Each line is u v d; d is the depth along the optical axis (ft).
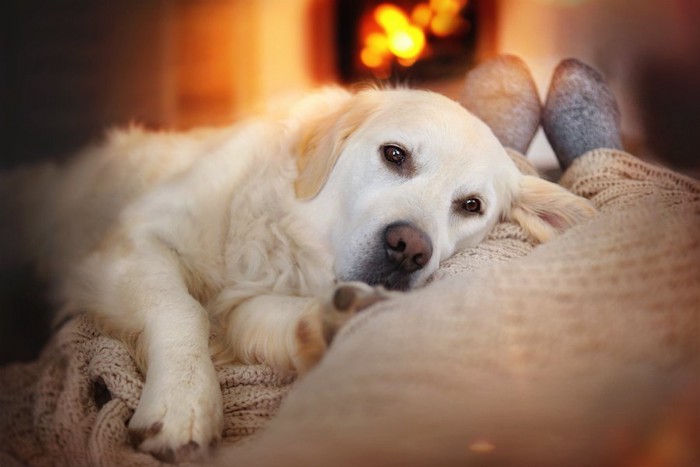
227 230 2.87
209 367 2.22
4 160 3.94
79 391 2.23
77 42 4.41
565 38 4.70
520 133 3.72
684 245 2.03
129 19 4.57
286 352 2.35
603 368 1.85
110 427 2.06
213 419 2.10
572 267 2.02
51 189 3.26
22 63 4.29
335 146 2.78
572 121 3.70
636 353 1.86
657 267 1.98
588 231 2.19
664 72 4.33
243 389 2.33
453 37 4.98
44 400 2.26
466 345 1.89
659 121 4.27
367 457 1.76
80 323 2.46
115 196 3.16
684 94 4.26
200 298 2.83
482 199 2.73
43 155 4.01
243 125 3.08
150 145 3.27
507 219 2.94
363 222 2.57
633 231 2.11
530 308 1.94
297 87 4.85
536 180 2.96
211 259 2.84
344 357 1.91
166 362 2.20
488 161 2.76
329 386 1.86
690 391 1.83
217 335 2.59
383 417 1.79
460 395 1.82
